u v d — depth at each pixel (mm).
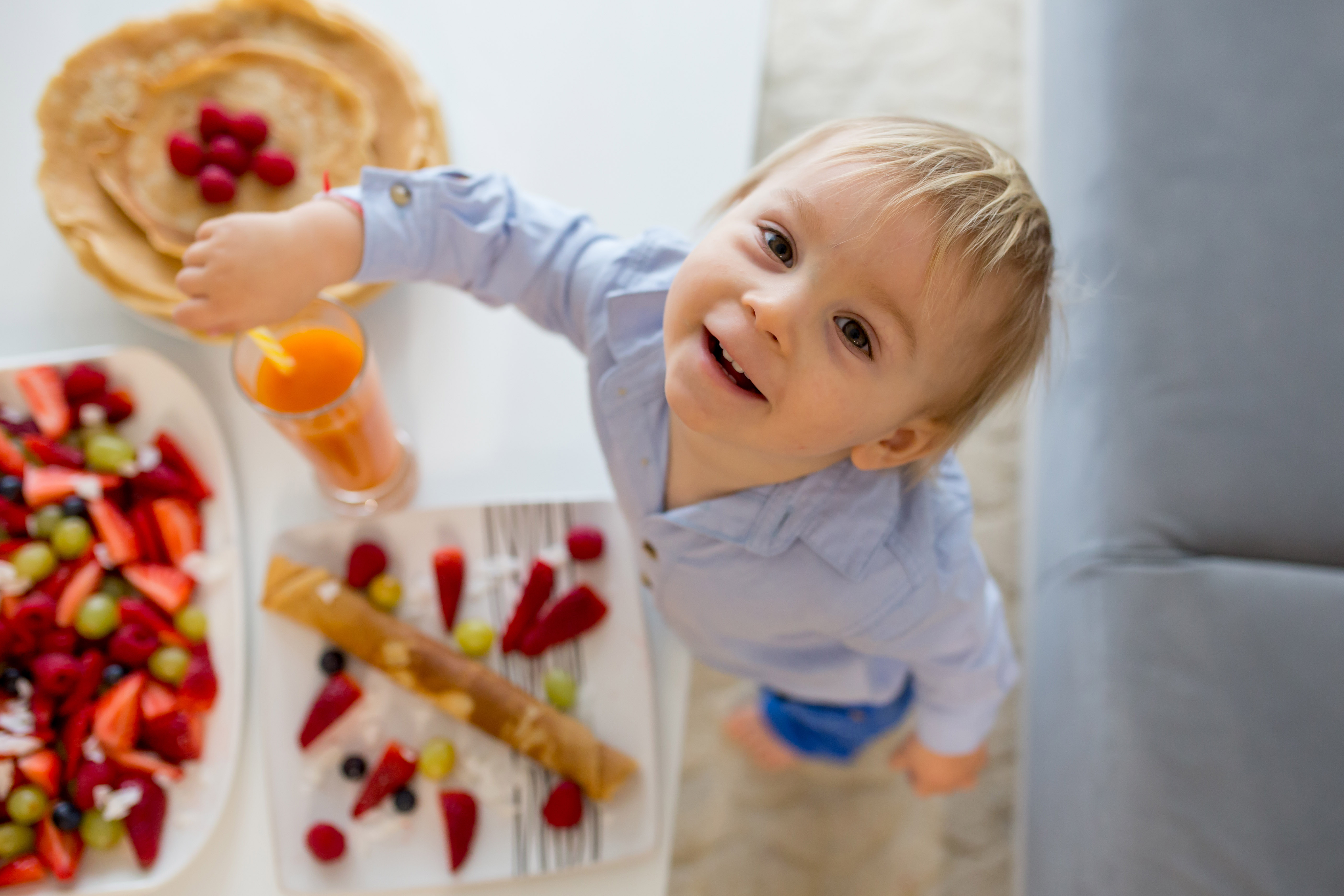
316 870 749
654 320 682
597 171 904
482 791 767
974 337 562
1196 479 897
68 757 750
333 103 841
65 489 791
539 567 795
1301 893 786
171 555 798
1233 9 993
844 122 593
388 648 771
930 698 871
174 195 808
